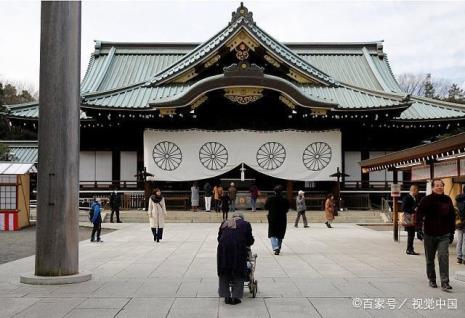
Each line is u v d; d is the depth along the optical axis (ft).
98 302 27.76
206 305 27.02
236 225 28.07
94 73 144.25
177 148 110.83
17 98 291.58
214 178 120.06
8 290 31.17
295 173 110.83
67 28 34.83
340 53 152.05
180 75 118.52
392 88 140.67
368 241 61.46
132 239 64.80
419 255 47.88
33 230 81.76
